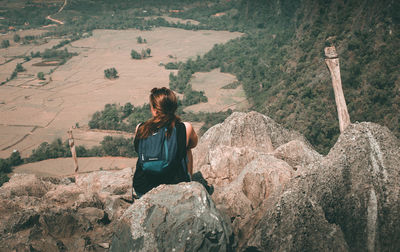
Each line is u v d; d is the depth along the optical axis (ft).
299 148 21.61
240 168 21.48
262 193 16.62
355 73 447.01
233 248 12.53
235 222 14.56
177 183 13.69
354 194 13.17
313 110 442.09
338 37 588.50
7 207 17.72
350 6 616.80
